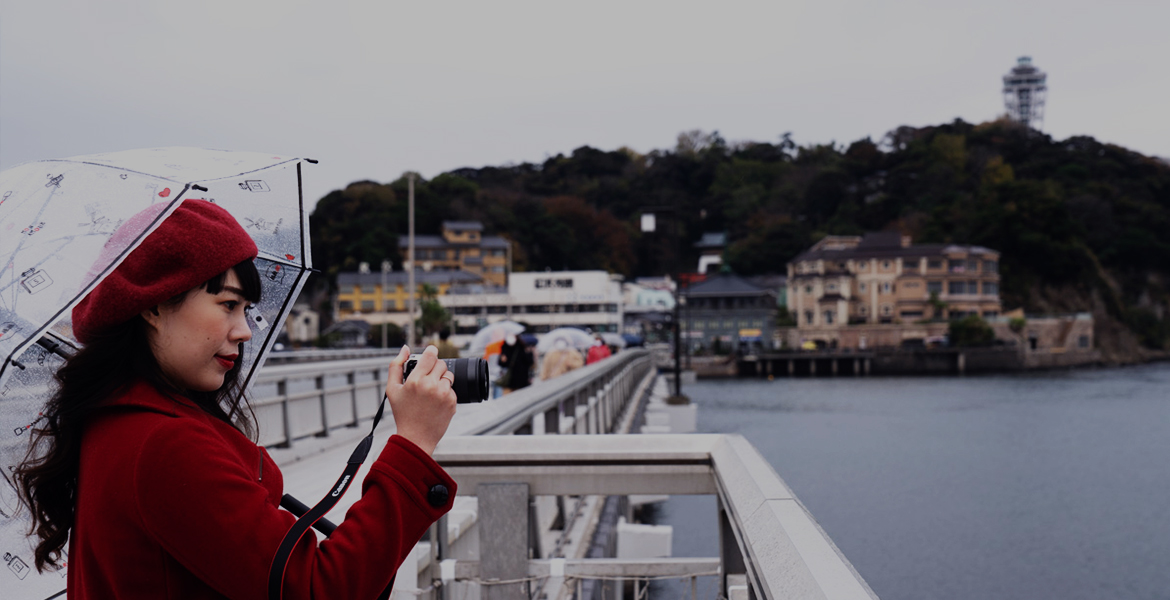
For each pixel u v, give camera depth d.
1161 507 26.03
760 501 1.70
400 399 1.13
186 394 1.16
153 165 1.23
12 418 1.20
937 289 101.81
